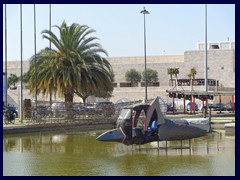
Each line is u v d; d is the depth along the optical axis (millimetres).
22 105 44062
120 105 46594
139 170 18641
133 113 23969
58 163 20906
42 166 20109
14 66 111812
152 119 23469
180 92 56594
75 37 46875
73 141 30656
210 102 85875
